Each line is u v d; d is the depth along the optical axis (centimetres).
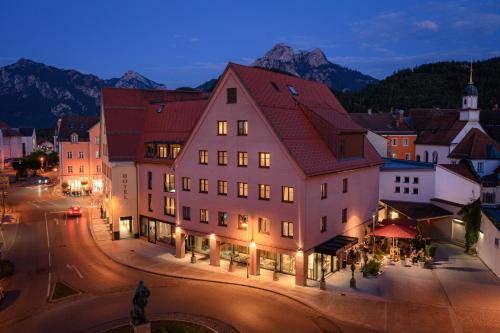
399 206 4922
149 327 2259
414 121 10600
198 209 4019
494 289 3219
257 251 3572
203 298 3122
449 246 4497
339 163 3722
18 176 11031
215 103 3800
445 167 4912
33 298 3177
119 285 3438
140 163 4922
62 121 8788
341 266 3756
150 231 4853
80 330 2614
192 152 4041
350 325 2636
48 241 4897
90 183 8550
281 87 4012
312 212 3375
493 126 8638
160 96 5741
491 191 5091
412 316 2745
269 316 2788
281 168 3359
